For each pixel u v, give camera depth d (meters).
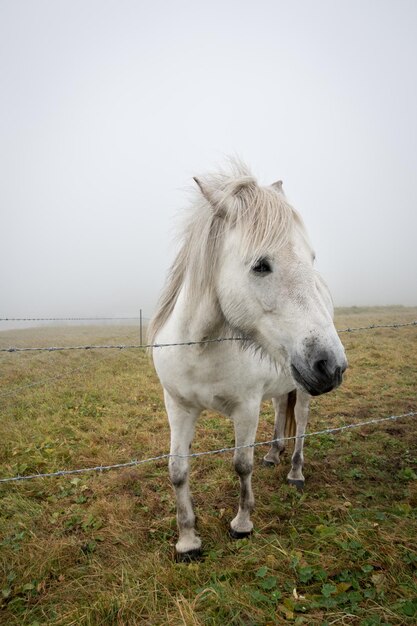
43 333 19.34
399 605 2.16
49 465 4.36
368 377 7.72
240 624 2.13
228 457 4.38
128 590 2.41
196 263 2.38
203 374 2.62
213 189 2.33
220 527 3.14
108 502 3.52
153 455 4.61
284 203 2.16
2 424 5.50
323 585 2.34
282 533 3.04
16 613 2.39
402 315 21.03
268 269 2.03
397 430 5.07
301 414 3.98
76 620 2.24
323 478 3.95
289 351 2.01
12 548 2.95
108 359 10.28
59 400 6.54
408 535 2.79
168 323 2.85
